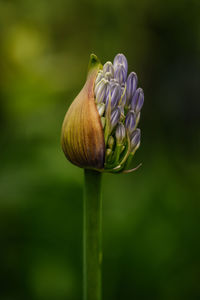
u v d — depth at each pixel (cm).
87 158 45
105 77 45
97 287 47
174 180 97
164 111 147
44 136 84
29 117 85
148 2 135
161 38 144
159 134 144
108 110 44
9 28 100
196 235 74
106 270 68
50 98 88
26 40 96
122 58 45
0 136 85
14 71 89
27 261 68
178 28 141
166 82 148
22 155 81
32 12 110
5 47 92
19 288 67
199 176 103
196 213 78
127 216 77
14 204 71
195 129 144
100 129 44
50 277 66
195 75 146
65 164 81
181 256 72
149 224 75
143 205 80
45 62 93
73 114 45
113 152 45
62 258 69
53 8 119
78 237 71
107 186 92
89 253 47
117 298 68
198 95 145
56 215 72
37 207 72
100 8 132
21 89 86
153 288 68
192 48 145
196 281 70
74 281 67
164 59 146
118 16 136
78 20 130
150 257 70
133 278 68
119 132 45
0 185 73
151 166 117
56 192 75
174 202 80
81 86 128
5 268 67
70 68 100
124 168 45
